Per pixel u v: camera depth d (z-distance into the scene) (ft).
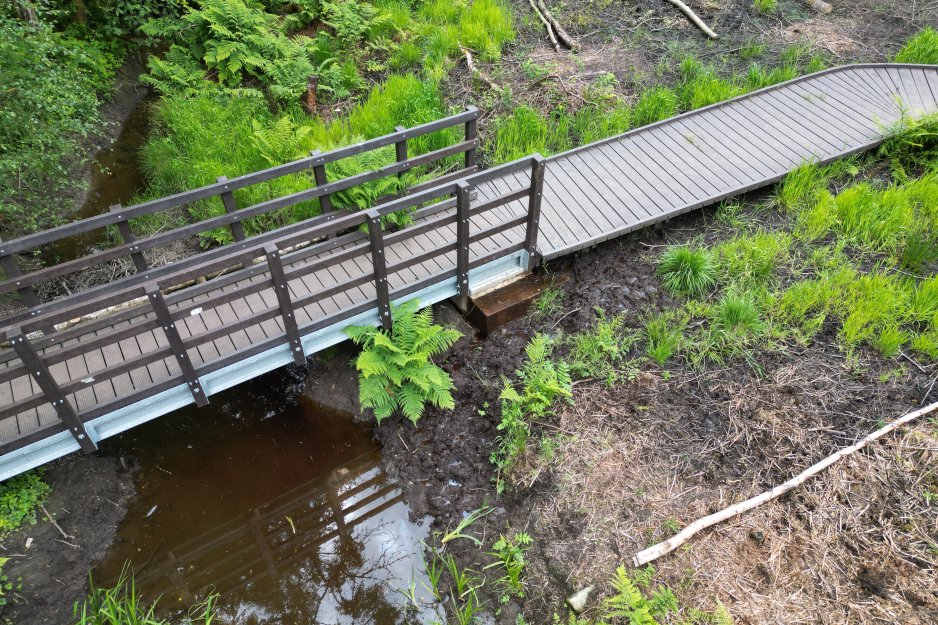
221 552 17.65
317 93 31.63
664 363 19.22
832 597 13.89
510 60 32.48
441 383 18.66
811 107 27.89
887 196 22.79
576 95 29.32
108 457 19.02
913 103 27.71
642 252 22.85
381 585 16.69
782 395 17.94
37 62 20.45
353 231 23.29
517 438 17.76
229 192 20.11
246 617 16.39
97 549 17.30
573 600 14.74
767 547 14.84
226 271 22.43
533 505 16.88
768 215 23.80
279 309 17.39
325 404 20.84
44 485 17.48
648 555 14.89
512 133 26.94
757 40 33.01
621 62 31.86
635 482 16.63
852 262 21.47
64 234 18.17
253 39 32.42
